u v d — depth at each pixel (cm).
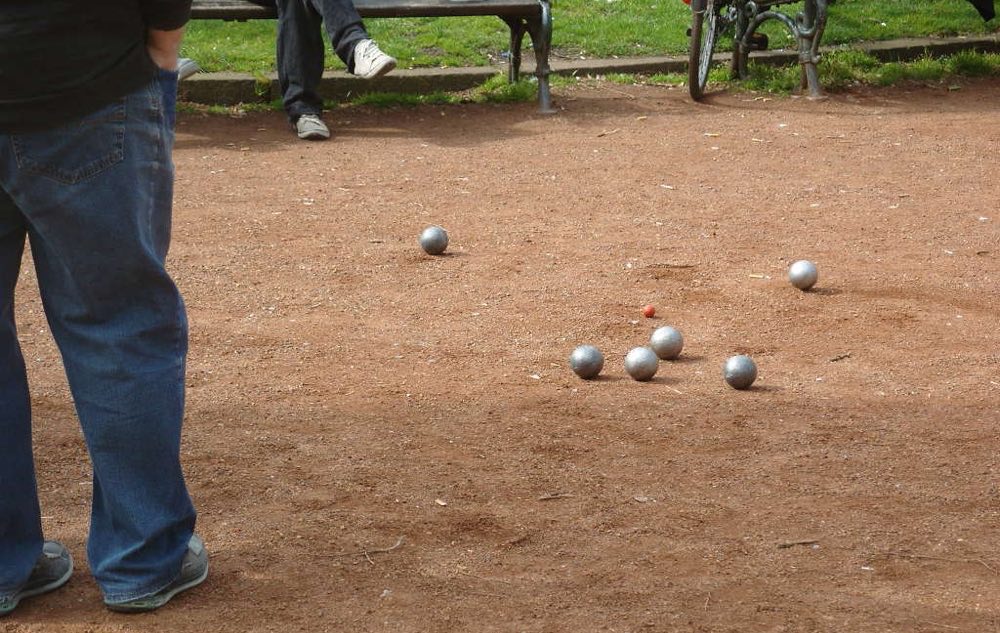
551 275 739
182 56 1272
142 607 369
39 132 319
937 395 561
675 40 1430
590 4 1555
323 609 375
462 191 929
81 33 311
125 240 334
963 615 375
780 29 1487
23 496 366
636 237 817
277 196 911
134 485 358
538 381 577
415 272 743
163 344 354
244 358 603
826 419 531
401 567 402
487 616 371
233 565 401
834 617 372
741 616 372
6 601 368
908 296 705
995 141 1094
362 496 454
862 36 1465
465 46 1374
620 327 654
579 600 381
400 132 1123
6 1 304
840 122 1163
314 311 675
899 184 957
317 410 538
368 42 1055
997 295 709
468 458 489
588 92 1277
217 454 489
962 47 1452
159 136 339
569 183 953
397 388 564
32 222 332
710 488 464
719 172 988
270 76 1232
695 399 554
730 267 757
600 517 439
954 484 470
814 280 712
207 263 754
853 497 457
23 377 364
